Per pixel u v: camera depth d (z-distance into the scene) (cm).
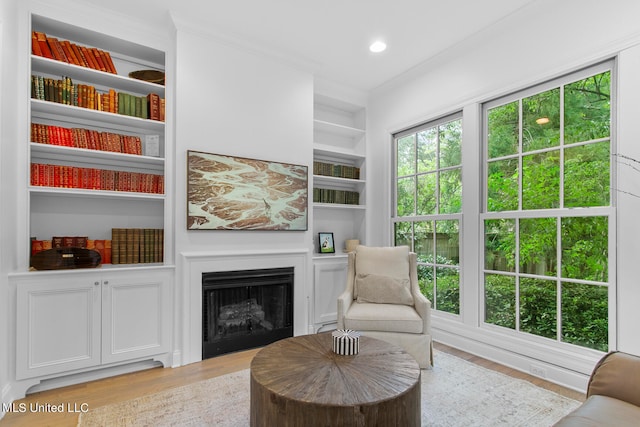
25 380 221
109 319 249
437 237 347
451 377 248
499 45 287
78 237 263
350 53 333
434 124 356
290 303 333
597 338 227
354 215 449
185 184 282
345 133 436
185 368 267
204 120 292
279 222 328
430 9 263
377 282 297
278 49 325
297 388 143
